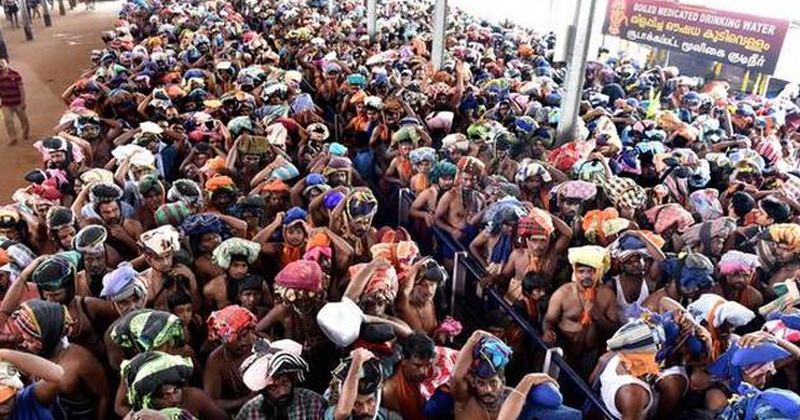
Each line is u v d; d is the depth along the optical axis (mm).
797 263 4629
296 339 3879
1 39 18906
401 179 6906
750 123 9305
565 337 4285
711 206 5773
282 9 18203
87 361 3275
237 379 3461
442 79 9914
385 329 3346
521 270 4797
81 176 5566
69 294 3605
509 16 24141
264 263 4863
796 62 12719
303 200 5652
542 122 8219
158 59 10945
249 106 8297
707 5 13258
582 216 5512
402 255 4285
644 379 3244
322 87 10539
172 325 3186
